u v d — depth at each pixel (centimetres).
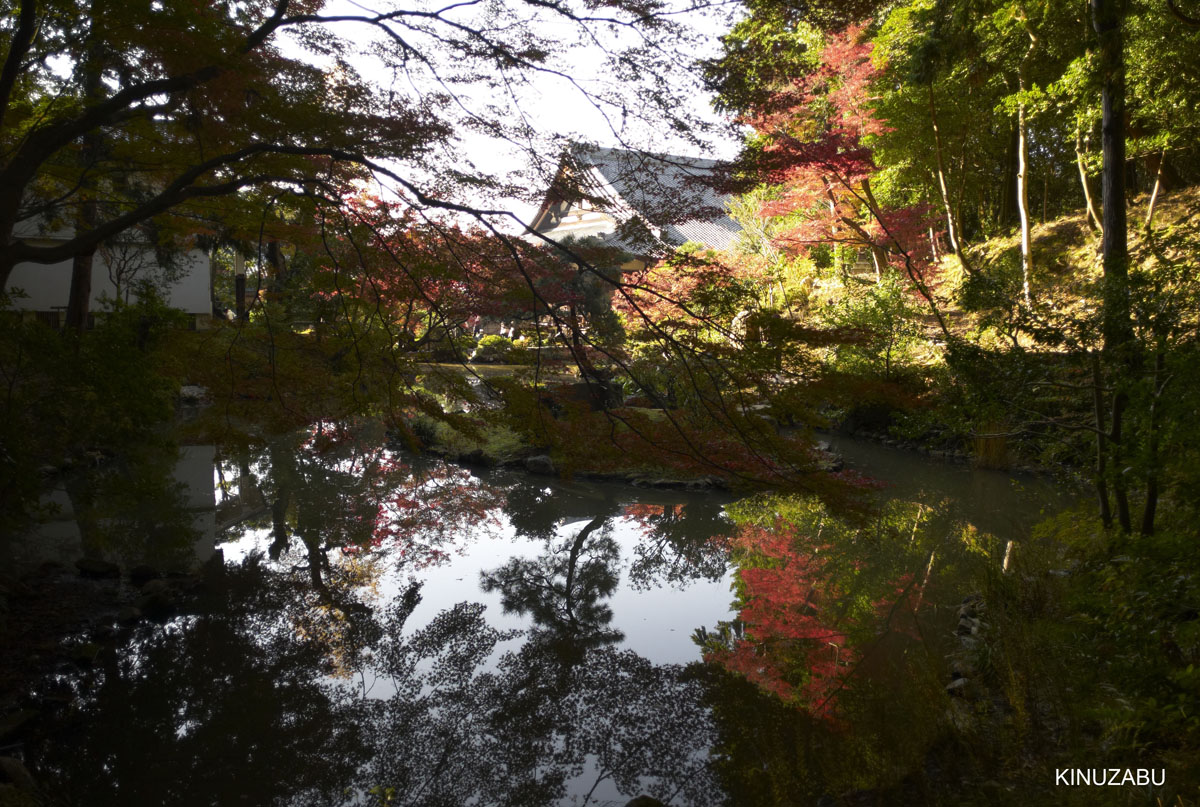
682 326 487
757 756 466
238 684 582
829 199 1866
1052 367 591
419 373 664
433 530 1027
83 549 870
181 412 1733
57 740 496
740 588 793
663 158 477
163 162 704
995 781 370
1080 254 1664
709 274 475
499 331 2067
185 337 760
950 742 426
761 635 659
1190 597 393
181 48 497
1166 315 514
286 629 686
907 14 1505
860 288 1855
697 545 962
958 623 639
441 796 446
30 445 711
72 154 823
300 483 1272
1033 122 1827
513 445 1465
